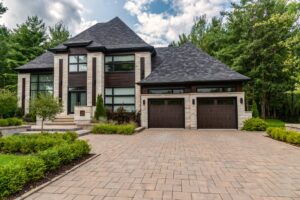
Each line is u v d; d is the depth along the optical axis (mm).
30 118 19219
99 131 14023
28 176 4605
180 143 10219
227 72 17438
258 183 4844
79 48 19078
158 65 19797
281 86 22703
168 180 5035
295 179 5105
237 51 25172
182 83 17156
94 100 18391
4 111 13352
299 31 20641
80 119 16469
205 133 14164
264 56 23078
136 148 8977
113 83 19156
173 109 17344
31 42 31906
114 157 7355
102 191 4383
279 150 8555
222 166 6242
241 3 25109
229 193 4281
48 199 4004
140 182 4902
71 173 5566
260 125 15242
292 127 12984
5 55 25969
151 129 16656
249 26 23891
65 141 7762
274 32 22281
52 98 11484
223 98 16656
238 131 15250
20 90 21234
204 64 18656
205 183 4844
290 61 16469
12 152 7801
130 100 18875
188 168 6031
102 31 20719
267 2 22922
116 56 19281
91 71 18562
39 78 21234
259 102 26766
